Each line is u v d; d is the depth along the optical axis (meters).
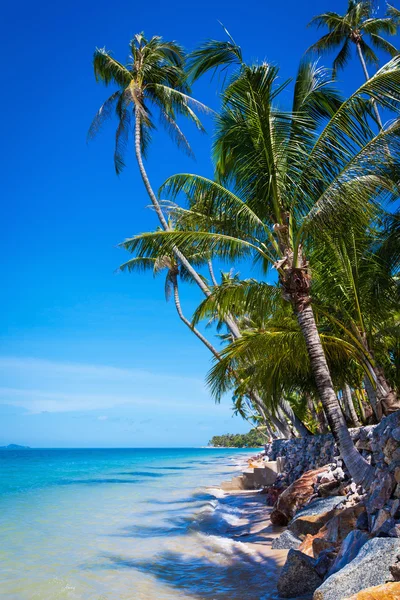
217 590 7.55
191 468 49.34
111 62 21.72
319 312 12.04
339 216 9.17
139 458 90.44
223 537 12.04
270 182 9.96
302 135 10.19
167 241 10.80
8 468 50.12
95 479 33.25
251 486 23.50
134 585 7.95
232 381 16.33
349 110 8.88
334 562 6.68
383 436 8.22
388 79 8.44
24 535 12.41
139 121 20.89
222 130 10.75
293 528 10.00
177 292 29.19
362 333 11.89
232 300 11.53
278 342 12.56
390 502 6.93
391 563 5.23
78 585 7.91
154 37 22.83
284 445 23.16
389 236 11.43
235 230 11.05
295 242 9.62
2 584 7.91
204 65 10.85
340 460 12.47
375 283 11.55
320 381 9.45
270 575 8.15
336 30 23.22
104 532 12.90
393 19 22.66
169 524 14.16
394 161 8.74
